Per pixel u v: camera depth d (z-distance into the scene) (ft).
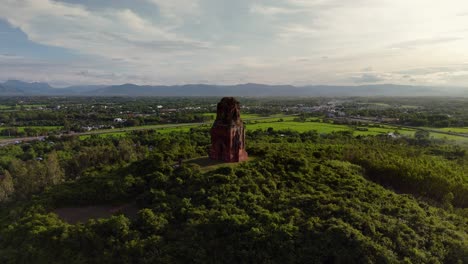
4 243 137.08
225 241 120.26
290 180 158.20
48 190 178.09
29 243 128.57
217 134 182.29
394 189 182.19
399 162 193.67
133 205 157.48
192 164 172.35
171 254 117.29
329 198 139.03
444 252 115.34
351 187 151.94
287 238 116.57
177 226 131.03
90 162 272.72
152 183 162.09
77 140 426.92
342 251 112.47
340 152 228.43
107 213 153.58
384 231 121.39
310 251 113.39
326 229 119.44
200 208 136.15
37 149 393.70
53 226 133.90
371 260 108.06
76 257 121.39
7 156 353.31
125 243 121.80
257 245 116.57
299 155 191.72
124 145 314.55
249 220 125.29
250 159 189.98
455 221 139.03
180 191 153.17
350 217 126.11
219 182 152.66
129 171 183.83
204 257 115.75
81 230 129.08
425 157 239.71
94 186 169.07
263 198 142.20
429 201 166.30
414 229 125.59
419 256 110.73
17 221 148.25
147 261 115.03
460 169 207.41
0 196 192.03
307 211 132.57
